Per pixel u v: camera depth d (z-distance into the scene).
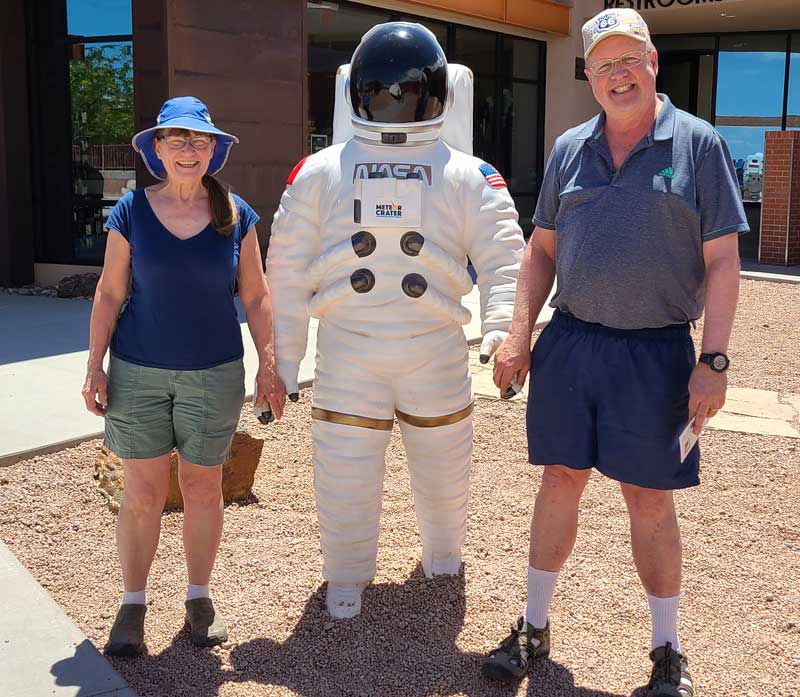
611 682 3.37
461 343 3.73
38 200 11.98
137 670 3.39
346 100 3.67
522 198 18.20
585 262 3.13
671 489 3.19
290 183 3.72
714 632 3.74
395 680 3.35
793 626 3.79
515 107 17.67
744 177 19.91
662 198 3.00
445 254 3.52
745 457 5.94
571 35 17.73
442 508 3.91
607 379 3.16
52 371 7.32
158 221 3.32
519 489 5.38
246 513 4.93
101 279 3.43
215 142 3.46
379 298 3.53
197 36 10.48
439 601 3.92
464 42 16.20
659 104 3.12
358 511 3.65
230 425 3.50
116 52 11.43
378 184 3.46
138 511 3.48
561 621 3.80
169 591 4.03
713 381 2.97
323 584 4.09
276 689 3.28
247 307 3.62
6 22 11.42
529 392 3.38
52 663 3.22
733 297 3.01
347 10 13.66
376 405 3.60
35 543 4.48
